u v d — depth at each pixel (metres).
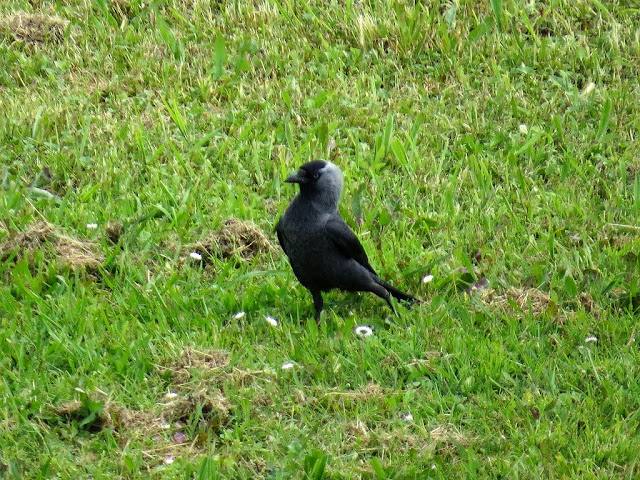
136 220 11.12
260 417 8.54
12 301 9.84
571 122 13.80
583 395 8.91
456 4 15.91
